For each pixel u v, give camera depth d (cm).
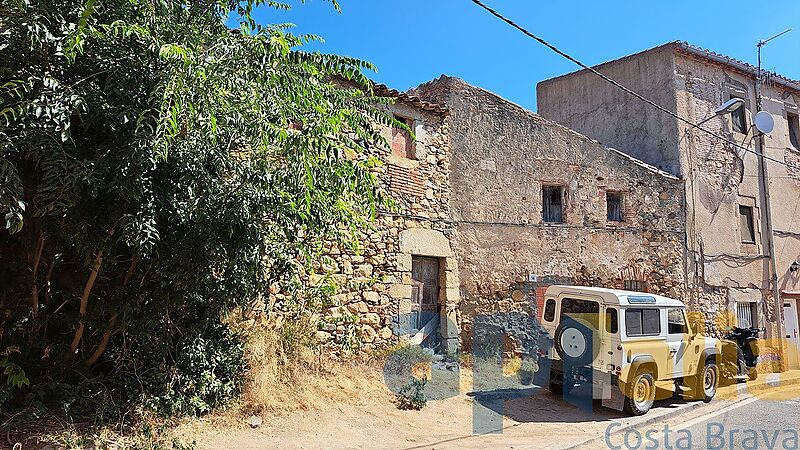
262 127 558
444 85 1205
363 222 804
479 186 1201
